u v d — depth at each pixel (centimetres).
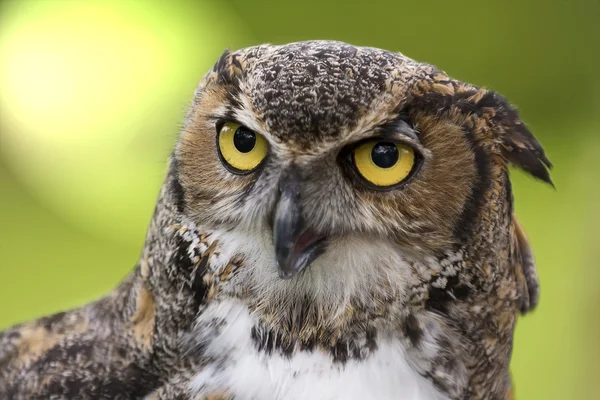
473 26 386
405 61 234
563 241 337
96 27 374
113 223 378
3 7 375
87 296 357
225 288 236
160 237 237
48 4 377
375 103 232
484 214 235
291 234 233
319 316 236
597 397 298
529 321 331
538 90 388
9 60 373
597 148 344
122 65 370
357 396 235
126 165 374
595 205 308
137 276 239
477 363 237
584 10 374
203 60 370
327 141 233
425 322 235
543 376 317
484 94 235
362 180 234
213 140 235
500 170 236
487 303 236
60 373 238
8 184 379
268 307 236
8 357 241
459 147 234
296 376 235
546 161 237
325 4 385
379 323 235
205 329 236
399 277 235
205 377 236
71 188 379
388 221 234
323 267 235
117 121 370
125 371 238
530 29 384
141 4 375
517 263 238
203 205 236
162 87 365
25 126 374
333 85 232
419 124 233
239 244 236
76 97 370
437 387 236
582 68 377
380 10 388
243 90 234
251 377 235
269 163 234
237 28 380
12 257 368
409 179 234
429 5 387
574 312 304
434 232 234
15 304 355
